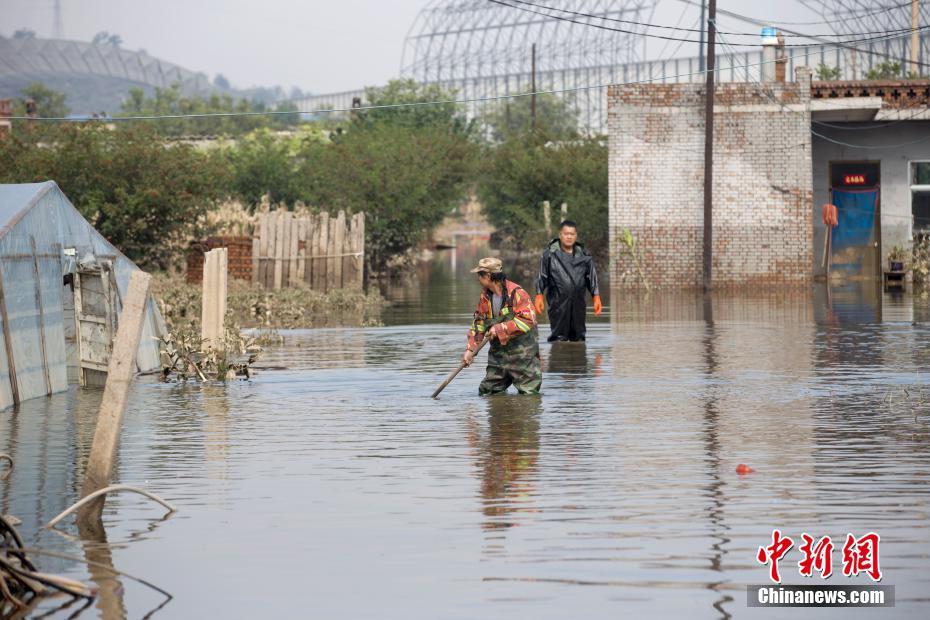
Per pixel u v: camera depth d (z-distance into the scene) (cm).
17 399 1362
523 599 632
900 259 4009
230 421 1217
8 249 1362
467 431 1137
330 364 1747
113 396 870
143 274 884
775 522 774
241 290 3278
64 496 884
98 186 3719
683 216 3812
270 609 625
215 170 3884
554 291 2027
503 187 5641
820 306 2916
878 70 5428
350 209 4762
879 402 1302
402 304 3316
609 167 3822
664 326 2362
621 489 873
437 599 634
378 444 1071
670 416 1216
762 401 1318
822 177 4144
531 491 872
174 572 691
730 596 634
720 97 3791
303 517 805
